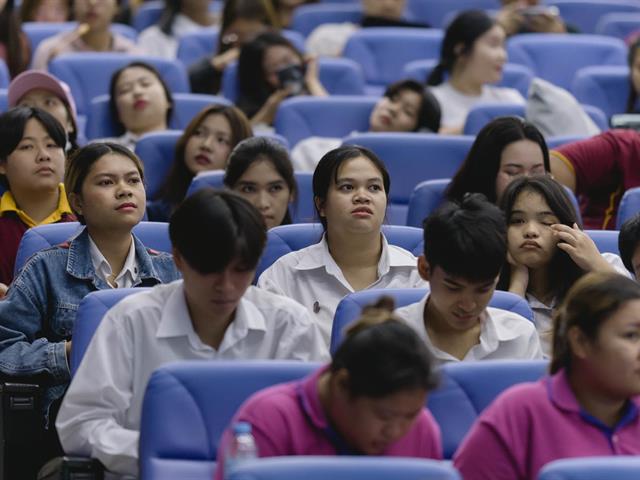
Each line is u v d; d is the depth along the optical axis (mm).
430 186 9359
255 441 5203
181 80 13438
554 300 7520
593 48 15555
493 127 9031
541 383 5543
